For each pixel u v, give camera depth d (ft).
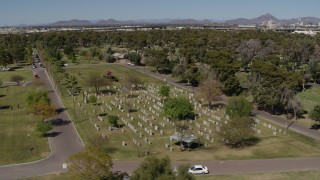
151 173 137.08
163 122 304.71
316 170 202.59
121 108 349.20
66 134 272.10
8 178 195.93
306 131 277.85
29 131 279.69
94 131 279.08
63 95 406.62
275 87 325.42
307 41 615.16
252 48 556.51
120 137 265.34
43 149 240.73
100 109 346.74
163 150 238.48
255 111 337.93
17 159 223.51
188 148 239.91
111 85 458.91
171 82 480.23
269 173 198.80
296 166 208.74
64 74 509.76
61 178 194.29
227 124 250.37
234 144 248.11
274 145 245.45
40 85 444.14
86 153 164.86
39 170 206.39
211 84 351.67
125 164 213.46
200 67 459.32
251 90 358.02
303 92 407.44
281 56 614.34
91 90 431.02
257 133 272.92
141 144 249.96
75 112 333.62
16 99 388.98
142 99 386.32
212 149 239.91
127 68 595.88
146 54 617.62
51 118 316.60
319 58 530.68
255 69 397.80
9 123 301.63
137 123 301.43
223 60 418.10
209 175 196.65
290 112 329.31
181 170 141.28
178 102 296.92
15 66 632.38
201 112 333.21
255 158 222.28
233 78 388.78
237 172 200.64
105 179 167.53
